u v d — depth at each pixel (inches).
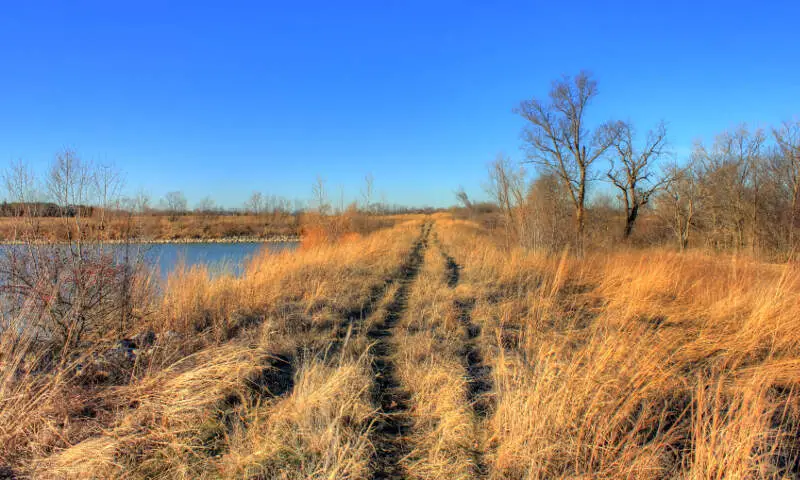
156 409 146.8
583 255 581.6
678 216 946.1
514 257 500.1
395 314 317.7
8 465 120.3
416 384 180.1
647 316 282.2
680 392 162.9
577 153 969.5
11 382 144.9
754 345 209.6
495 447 134.6
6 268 184.9
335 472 115.2
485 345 229.1
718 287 343.3
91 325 197.8
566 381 146.4
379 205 1284.4
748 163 809.5
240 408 155.0
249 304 296.7
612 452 122.1
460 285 409.4
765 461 117.5
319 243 759.1
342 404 150.0
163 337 211.5
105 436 132.3
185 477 117.7
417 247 953.5
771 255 695.1
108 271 205.0
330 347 228.5
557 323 272.5
